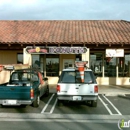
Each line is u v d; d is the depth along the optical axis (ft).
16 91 32.24
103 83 67.31
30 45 58.90
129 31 66.23
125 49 64.69
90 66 67.82
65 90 33.83
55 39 58.44
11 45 59.26
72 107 35.40
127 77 67.15
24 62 55.21
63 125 25.26
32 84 35.04
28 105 36.88
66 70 35.01
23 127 24.34
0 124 25.67
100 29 69.05
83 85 33.63
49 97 45.37
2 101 32.45
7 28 70.23
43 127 24.38
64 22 77.71
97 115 30.17
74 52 53.42
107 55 55.67
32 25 74.23
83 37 60.29
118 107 35.47
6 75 53.78
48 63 68.49
